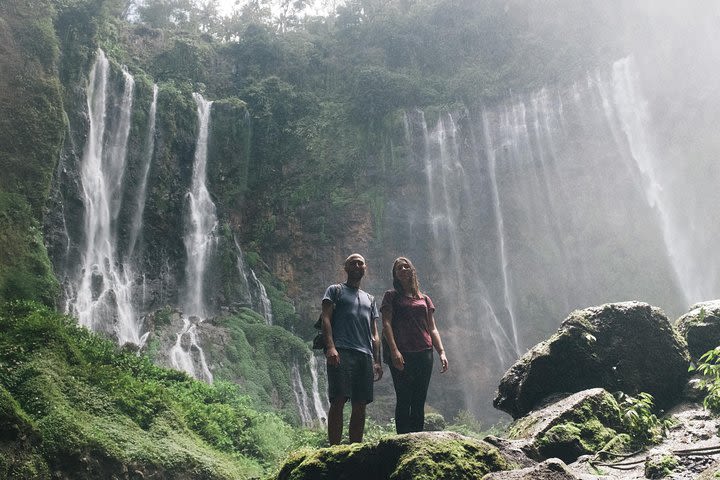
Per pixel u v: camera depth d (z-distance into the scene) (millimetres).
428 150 34719
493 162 35219
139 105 30047
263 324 27797
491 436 4656
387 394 28297
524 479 3576
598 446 5328
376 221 33188
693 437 5305
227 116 33562
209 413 13453
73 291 24859
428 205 34000
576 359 6477
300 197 33812
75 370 11531
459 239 33875
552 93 35875
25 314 13234
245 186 33406
